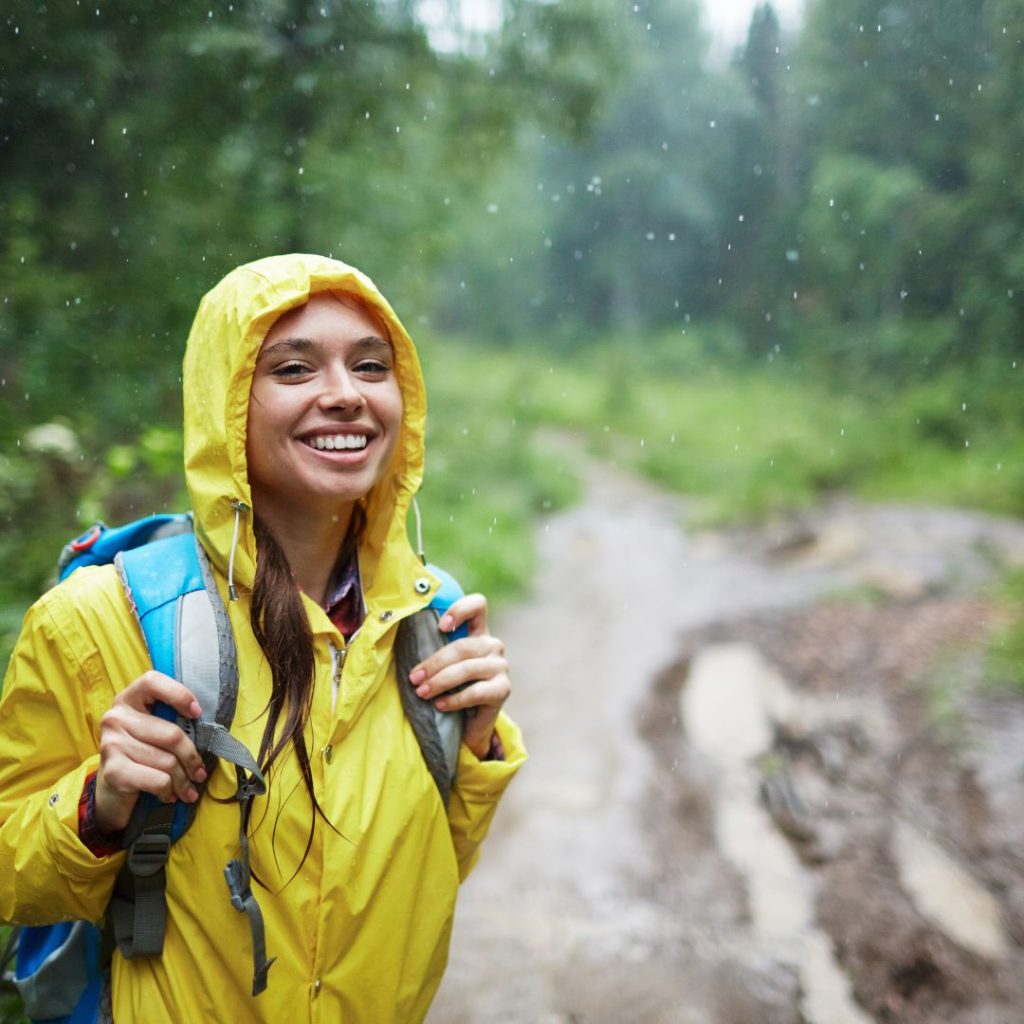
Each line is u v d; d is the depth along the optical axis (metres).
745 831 4.63
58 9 6.39
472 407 17.36
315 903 1.37
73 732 1.38
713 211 40.47
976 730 5.46
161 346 6.93
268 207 7.64
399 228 9.77
